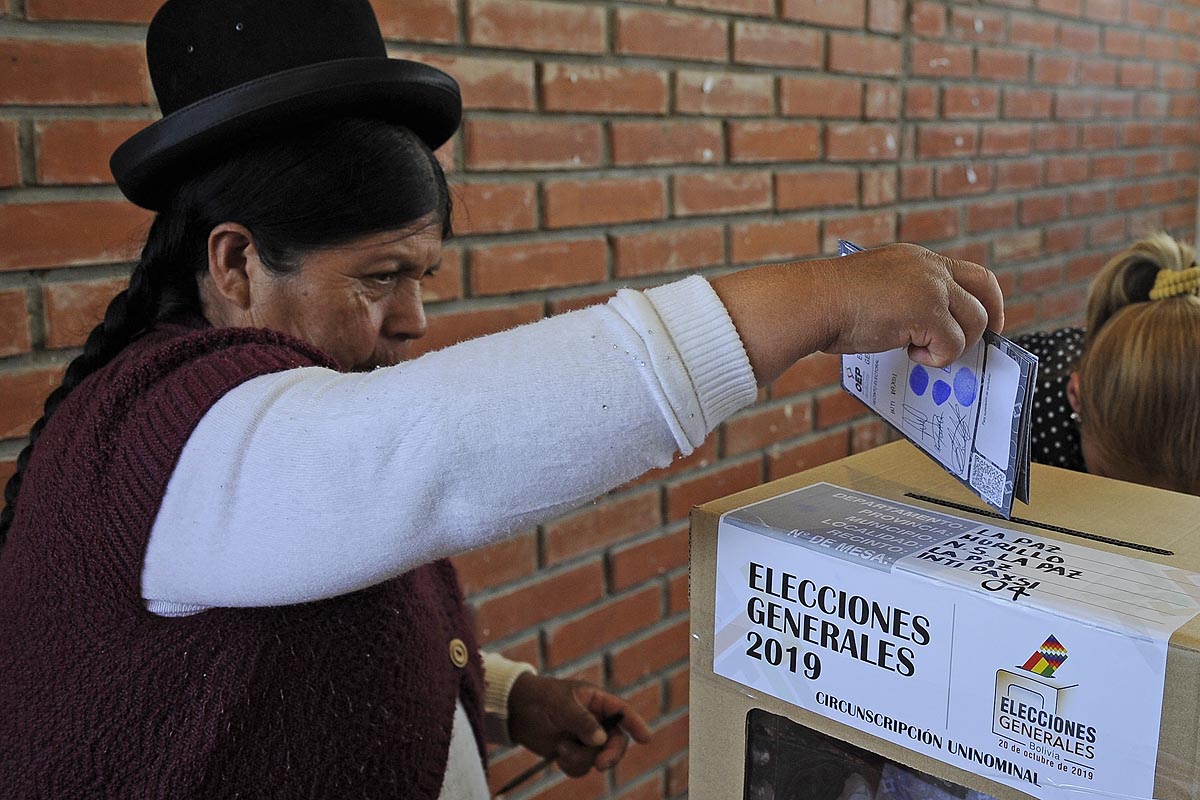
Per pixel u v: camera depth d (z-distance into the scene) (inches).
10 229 37.0
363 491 19.7
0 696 24.2
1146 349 35.9
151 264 27.7
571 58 53.0
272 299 26.1
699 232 61.1
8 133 36.6
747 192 63.2
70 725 23.4
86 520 22.4
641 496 60.2
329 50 26.7
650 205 57.9
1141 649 16.5
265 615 23.9
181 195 26.7
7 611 24.5
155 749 23.3
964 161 79.9
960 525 22.1
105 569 22.5
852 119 69.4
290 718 24.1
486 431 19.4
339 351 27.1
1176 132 105.3
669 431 20.2
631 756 62.8
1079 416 39.9
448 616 32.2
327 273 25.9
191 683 23.3
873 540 21.0
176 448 21.3
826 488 25.0
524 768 57.1
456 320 50.5
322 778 24.6
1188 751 16.3
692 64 58.7
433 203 27.3
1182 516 22.8
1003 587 18.5
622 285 57.4
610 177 55.9
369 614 25.8
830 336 21.4
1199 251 108.4
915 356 21.9
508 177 51.3
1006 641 18.1
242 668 23.5
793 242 67.0
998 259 85.8
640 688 62.4
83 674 23.3
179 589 22.0
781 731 22.8
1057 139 89.5
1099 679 17.1
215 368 22.2
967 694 18.8
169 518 21.4
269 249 25.6
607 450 19.8
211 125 24.8
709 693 23.6
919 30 73.2
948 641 18.9
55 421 25.2
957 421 22.0
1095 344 38.6
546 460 19.6
